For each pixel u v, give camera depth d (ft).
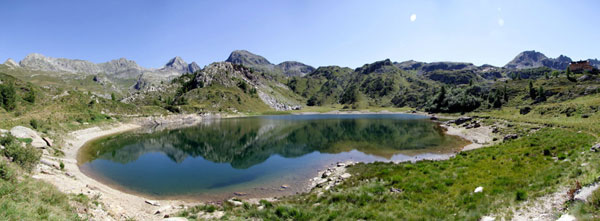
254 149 188.65
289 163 142.20
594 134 102.68
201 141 228.43
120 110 380.17
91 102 338.54
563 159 75.15
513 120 200.75
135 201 81.76
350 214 55.67
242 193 94.79
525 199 48.03
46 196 53.26
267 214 60.08
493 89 549.95
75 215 49.55
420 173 86.48
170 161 151.43
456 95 569.23
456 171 82.84
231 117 578.66
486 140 175.22
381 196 65.36
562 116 201.36
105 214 58.13
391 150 167.63
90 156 154.20
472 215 46.09
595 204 36.17
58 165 104.22
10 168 62.75
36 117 203.92
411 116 540.52
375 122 384.88
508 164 81.10
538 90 434.30
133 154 169.07
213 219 59.21
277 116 625.00
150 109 456.45
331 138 231.09
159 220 62.23
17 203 45.37
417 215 50.55
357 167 115.24
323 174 112.78
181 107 572.51
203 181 111.34
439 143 184.55
